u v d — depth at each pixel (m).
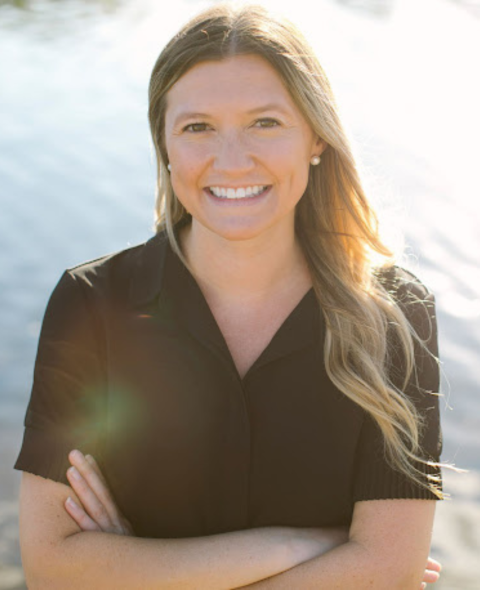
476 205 8.82
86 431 2.13
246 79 1.92
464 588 3.97
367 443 2.10
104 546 2.07
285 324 2.08
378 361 2.10
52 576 2.09
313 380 2.08
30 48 16.84
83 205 9.45
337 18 18.84
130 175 10.47
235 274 2.08
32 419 2.13
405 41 17.23
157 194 2.27
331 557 2.06
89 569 2.06
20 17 19.34
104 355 2.12
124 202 9.59
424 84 14.18
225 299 2.11
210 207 1.98
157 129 2.09
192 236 2.13
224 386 2.05
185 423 2.06
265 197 1.96
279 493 2.08
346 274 2.16
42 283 7.64
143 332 2.09
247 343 2.10
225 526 2.09
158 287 2.10
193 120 1.93
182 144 1.96
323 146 2.13
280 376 2.06
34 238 8.56
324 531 2.12
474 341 6.23
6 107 13.19
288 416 2.06
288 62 1.94
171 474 2.08
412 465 2.09
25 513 2.11
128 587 2.05
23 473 2.14
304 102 1.96
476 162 10.34
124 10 20.48
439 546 4.33
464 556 4.25
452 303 6.73
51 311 2.15
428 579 2.35
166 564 2.04
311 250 2.18
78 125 12.44
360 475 2.10
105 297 2.13
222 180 1.94
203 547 2.06
